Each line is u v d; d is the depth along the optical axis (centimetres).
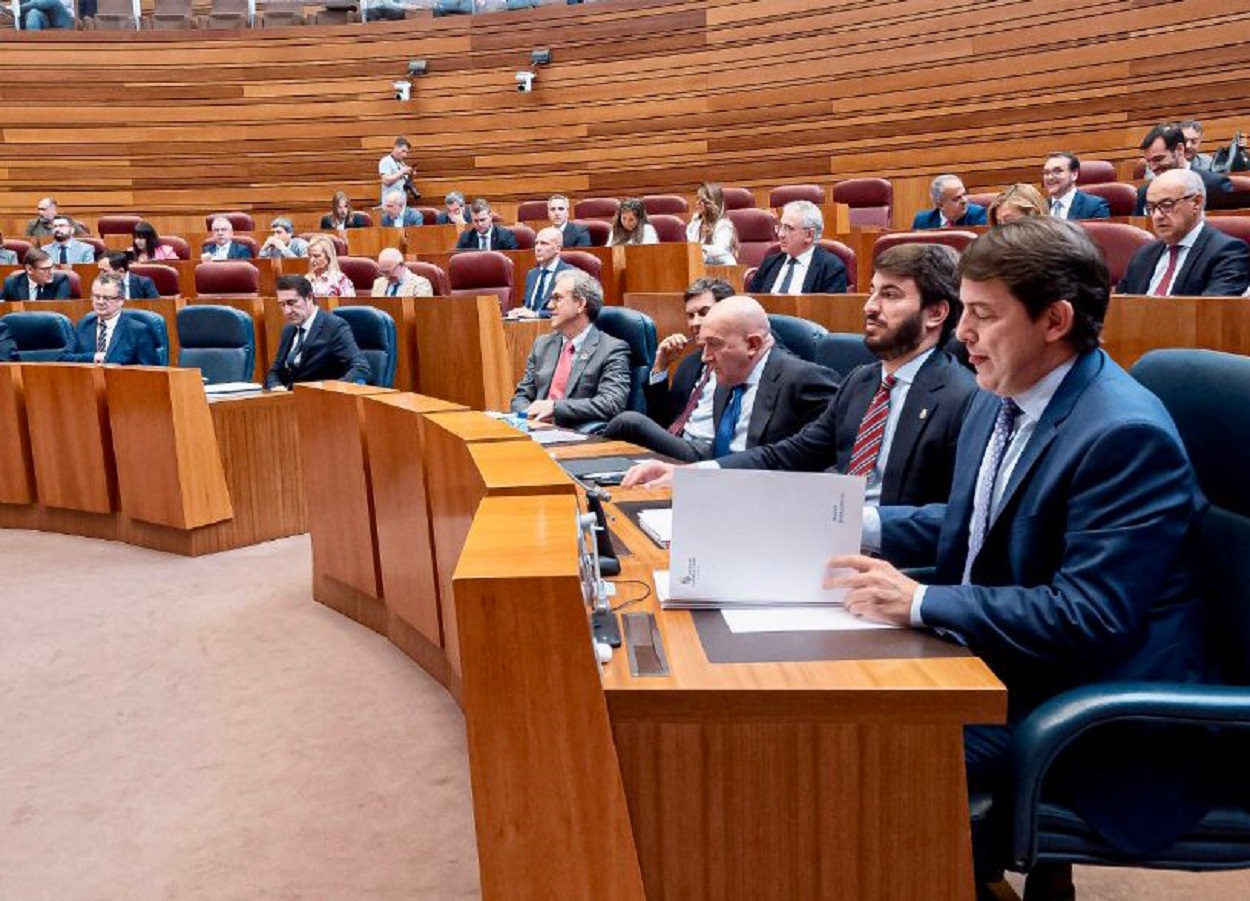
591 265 416
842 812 85
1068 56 559
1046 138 571
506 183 768
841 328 262
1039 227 99
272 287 510
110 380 312
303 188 808
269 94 805
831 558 102
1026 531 101
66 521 335
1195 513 95
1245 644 94
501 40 762
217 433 307
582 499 131
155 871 147
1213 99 513
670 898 87
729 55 690
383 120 793
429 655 216
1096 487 95
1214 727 95
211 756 182
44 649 235
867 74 635
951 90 605
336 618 252
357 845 152
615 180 736
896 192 591
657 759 85
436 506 195
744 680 86
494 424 188
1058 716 88
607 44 729
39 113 801
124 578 286
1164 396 106
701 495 102
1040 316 99
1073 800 95
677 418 239
